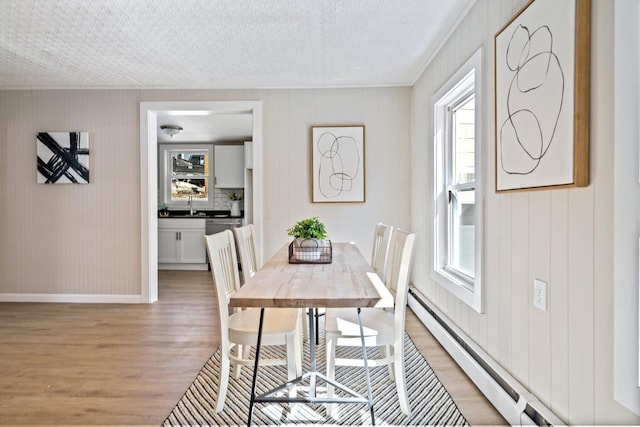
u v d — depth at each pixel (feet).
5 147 13.02
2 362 8.08
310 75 11.80
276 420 5.96
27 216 13.10
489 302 6.84
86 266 13.08
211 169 22.08
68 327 10.37
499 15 6.46
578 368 4.45
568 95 4.44
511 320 6.06
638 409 3.59
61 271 13.10
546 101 4.90
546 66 4.89
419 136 11.79
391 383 7.13
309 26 8.55
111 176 12.95
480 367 6.88
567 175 4.47
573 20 4.31
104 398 6.59
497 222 6.53
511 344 6.06
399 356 6.02
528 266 5.54
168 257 19.70
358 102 12.79
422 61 10.71
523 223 5.67
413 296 11.60
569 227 4.59
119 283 13.03
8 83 12.45
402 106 12.75
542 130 5.00
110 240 13.01
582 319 4.38
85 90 12.87
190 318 11.19
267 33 8.91
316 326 9.39
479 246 7.13
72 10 7.80
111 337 9.61
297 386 6.98
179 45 9.54
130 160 12.92
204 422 5.89
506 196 6.20
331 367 6.05
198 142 22.00
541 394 5.23
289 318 6.59
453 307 8.74
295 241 7.57
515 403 5.63
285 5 7.64
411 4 7.65
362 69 11.32
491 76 6.75
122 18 8.14
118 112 12.87
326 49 9.82
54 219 13.07
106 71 11.35
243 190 22.33
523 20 5.45
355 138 12.73
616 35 3.73
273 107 12.85
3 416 6.02
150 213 12.96
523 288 5.69
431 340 9.32
